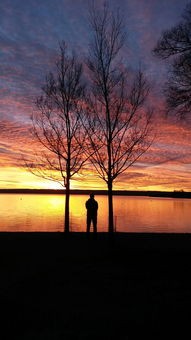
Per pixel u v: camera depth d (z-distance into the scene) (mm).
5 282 9922
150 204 98688
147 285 9664
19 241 17500
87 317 7242
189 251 14711
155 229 32688
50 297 8562
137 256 13617
